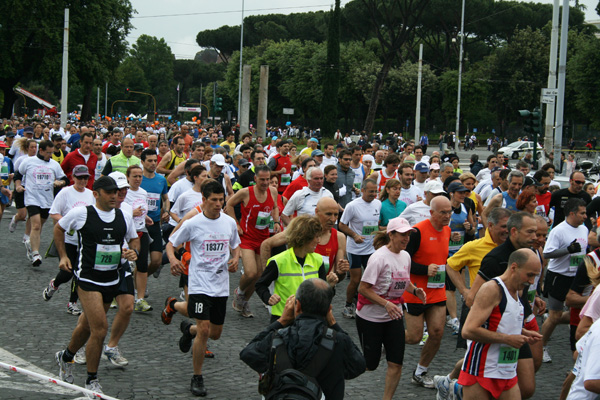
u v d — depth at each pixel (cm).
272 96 8288
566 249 743
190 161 966
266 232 877
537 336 478
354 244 907
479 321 475
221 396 601
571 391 445
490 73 6812
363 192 900
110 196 609
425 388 659
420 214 838
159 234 948
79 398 566
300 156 1456
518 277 474
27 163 1128
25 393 581
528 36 6719
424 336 823
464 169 3553
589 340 425
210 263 625
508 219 598
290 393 365
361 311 600
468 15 6850
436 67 7331
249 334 814
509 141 6831
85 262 604
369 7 5047
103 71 5697
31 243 1120
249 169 1166
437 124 7169
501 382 488
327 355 382
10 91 5953
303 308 400
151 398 587
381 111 7469
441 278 653
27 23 5266
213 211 627
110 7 5691
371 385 658
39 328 788
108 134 2178
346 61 7044
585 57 5456
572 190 1037
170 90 13438
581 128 6384
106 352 668
